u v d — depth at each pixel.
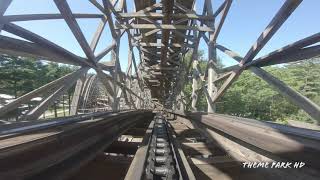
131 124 10.63
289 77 54.59
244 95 53.72
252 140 4.32
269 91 51.84
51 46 5.45
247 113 53.16
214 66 10.87
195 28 12.06
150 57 24.52
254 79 56.44
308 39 4.62
